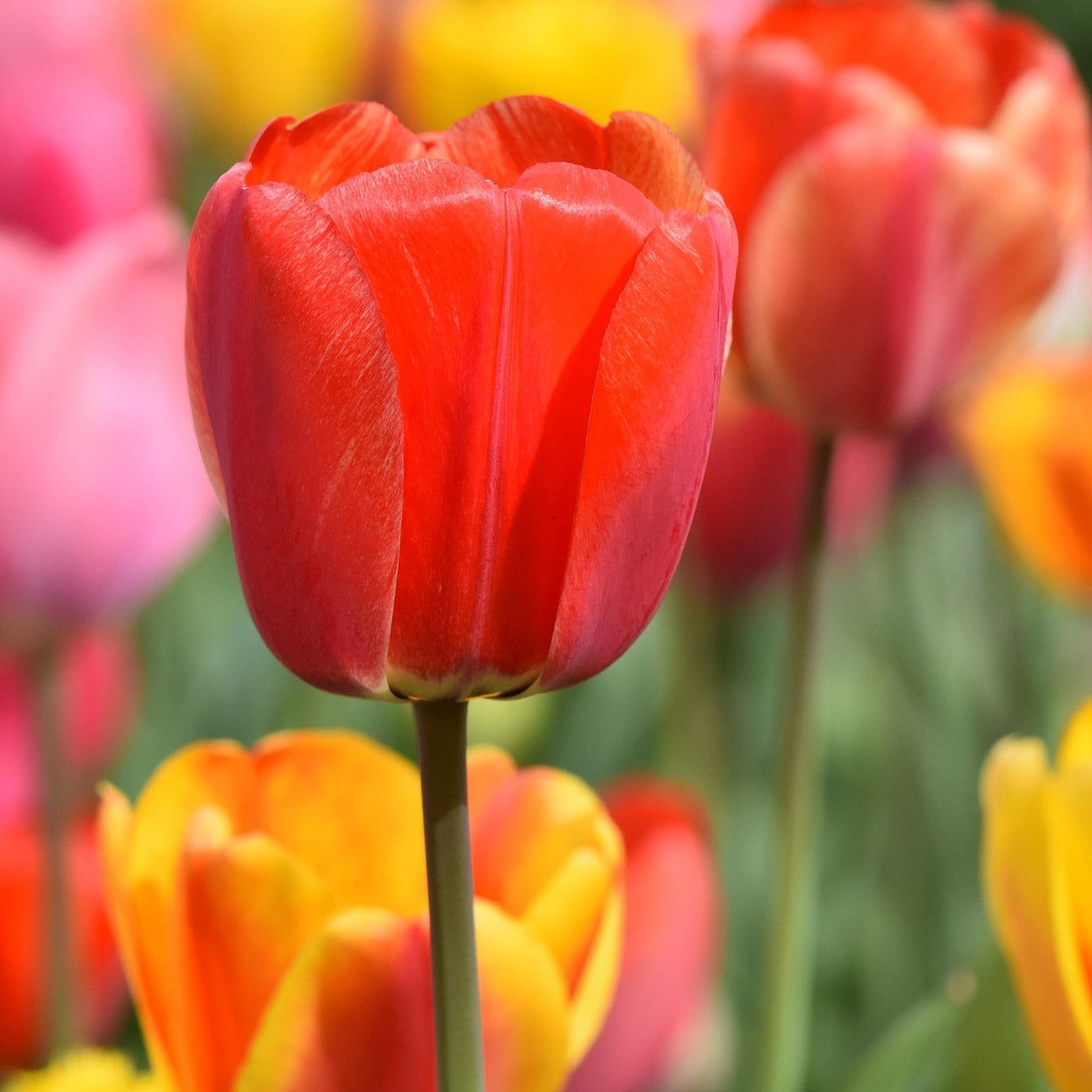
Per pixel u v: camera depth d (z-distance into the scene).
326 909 0.84
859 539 1.28
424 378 0.79
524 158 0.82
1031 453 1.18
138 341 1.04
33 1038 1.04
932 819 1.22
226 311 0.79
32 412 1.02
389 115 0.81
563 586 0.80
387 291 0.79
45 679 1.04
